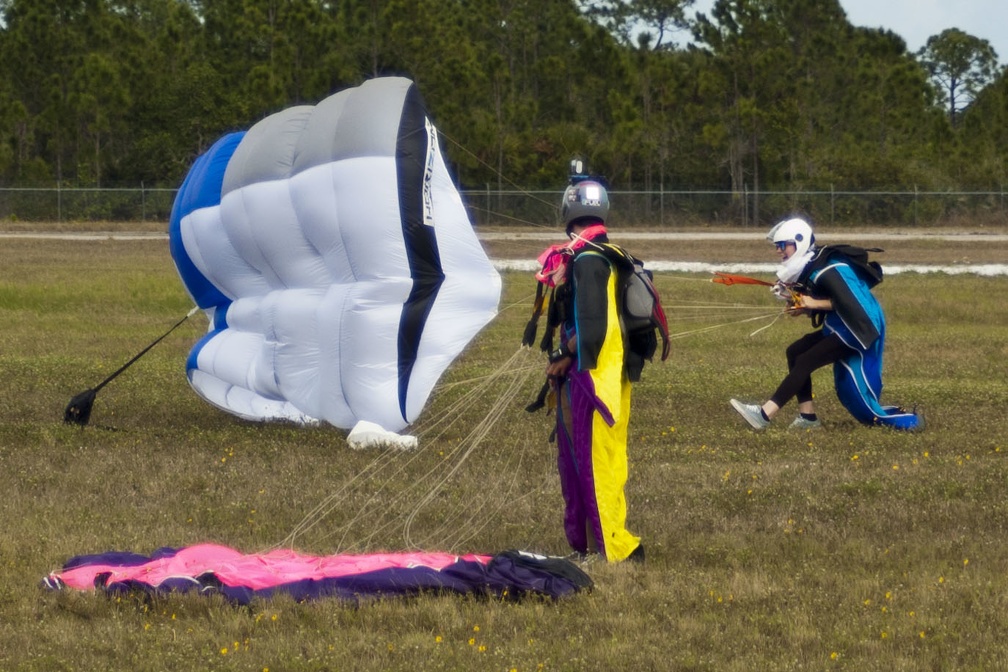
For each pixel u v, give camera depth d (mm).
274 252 39688
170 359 58875
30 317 77125
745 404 40562
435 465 34031
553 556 24922
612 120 192125
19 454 35031
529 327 24234
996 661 19188
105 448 36219
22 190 169250
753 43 192125
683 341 66500
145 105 194500
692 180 192625
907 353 61375
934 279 105688
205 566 23312
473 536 26891
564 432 24141
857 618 21219
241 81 197750
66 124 190500
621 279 23391
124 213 174375
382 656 19219
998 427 40438
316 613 21000
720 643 19984
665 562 24828
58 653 19406
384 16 177625
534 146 181875
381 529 27516
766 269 113812
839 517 28859
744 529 27828
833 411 44656
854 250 40562
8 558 24547
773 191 180500
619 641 19969
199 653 19328
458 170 177875
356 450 36062
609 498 23922
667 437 38219
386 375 37188
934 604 22031
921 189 186375
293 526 27766
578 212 23859
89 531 27000
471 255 38406
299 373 39500
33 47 197125
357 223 37156
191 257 43812
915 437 38312
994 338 68188
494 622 20781
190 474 32562
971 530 27781
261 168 40281
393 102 38000
